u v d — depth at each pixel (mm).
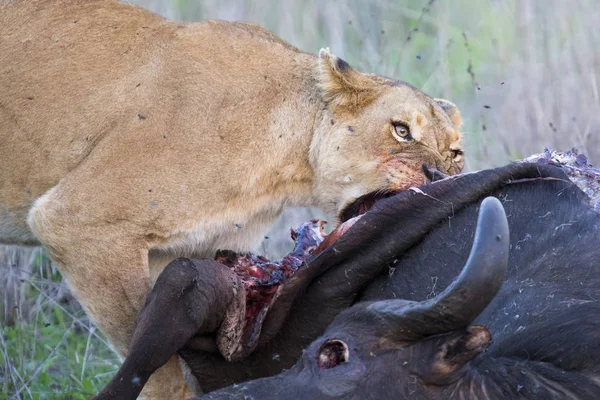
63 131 9867
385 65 15500
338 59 10102
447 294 6133
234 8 16266
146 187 9562
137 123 9711
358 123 10078
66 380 10633
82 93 9906
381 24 16625
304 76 10258
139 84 9859
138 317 7859
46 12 10219
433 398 6336
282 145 10047
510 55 15617
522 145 13797
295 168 10156
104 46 10070
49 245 9703
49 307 11633
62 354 11039
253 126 9906
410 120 9969
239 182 9844
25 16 10219
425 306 6234
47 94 9961
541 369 6555
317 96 10211
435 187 8070
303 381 6465
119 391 7637
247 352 8031
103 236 9531
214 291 7832
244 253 9453
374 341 6461
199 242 9844
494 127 14203
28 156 9992
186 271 7793
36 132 9945
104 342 10875
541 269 7508
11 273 11586
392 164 9953
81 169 9672
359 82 10133
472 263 6031
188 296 7738
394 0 17781
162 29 10203
